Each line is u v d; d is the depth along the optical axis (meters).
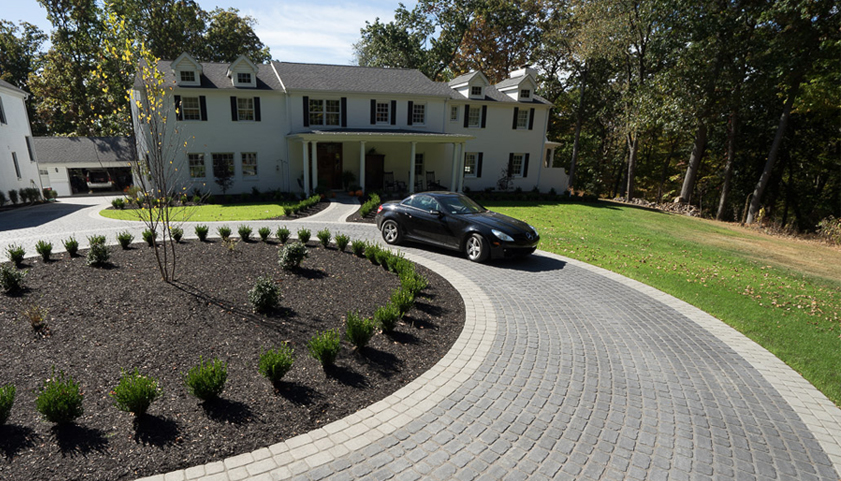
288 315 6.11
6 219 15.80
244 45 41.47
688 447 3.67
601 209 22.86
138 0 33.66
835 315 7.69
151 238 9.88
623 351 5.66
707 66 22.22
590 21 26.06
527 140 28.97
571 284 8.74
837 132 24.33
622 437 3.78
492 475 3.23
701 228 18.75
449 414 4.04
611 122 33.41
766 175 22.09
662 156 38.03
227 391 4.20
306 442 3.55
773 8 18.55
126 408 3.54
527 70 27.86
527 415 4.07
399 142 26.08
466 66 40.19
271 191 23.38
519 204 23.30
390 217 11.74
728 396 4.61
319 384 4.45
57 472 3.02
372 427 3.79
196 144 21.89
